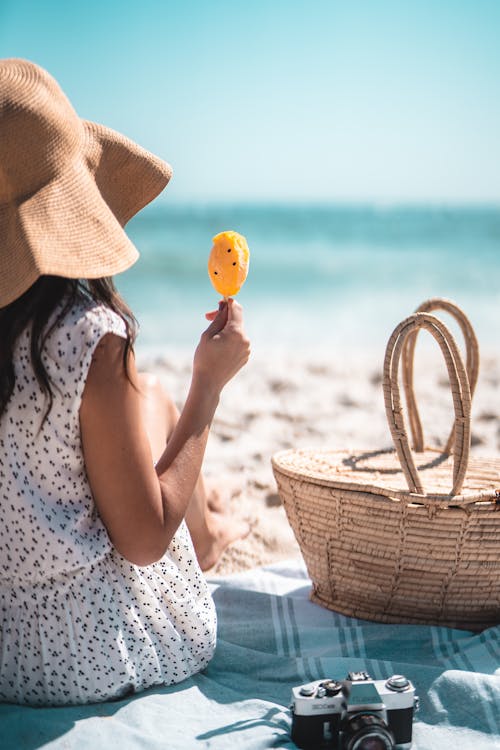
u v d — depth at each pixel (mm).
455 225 36906
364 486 1910
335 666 1746
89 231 1288
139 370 5547
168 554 1692
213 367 1596
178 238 30141
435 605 1970
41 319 1352
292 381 5465
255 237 31484
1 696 1586
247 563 2623
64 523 1448
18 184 1278
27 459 1419
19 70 1280
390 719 1446
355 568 2018
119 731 1459
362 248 26922
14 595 1524
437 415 4406
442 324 1826
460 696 1596
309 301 14273
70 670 1533
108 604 1543
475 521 1849
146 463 1419
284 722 1545
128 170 1482
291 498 2100
